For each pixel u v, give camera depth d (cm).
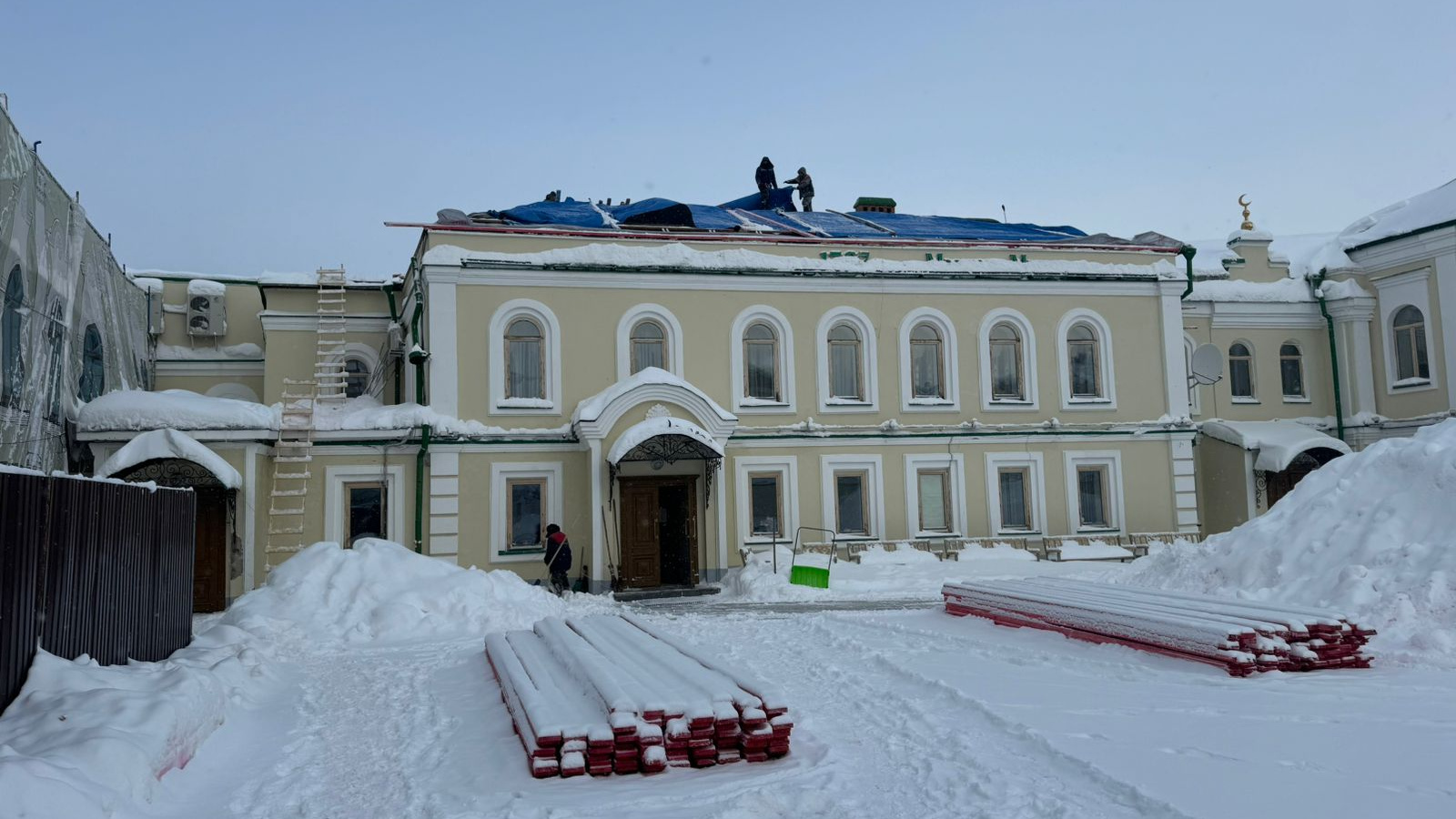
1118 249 2855
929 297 2723
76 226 2147
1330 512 1476
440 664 1325
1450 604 1185
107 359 2470
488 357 2436
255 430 2197
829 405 2633
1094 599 1352
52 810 582
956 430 2686
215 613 2125
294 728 963
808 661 1241
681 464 2486
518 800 707
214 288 3156
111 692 812
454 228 2436
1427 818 569
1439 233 2905
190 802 728
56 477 915
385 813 696
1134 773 679
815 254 2664
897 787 699
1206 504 3088
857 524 2638
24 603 850
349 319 3019
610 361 2503
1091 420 2794
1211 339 3159
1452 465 1366
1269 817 584
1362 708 862
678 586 2453
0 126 1658
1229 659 1047
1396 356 3070
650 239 2558
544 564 2406
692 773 774
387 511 2362
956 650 1276
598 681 875
